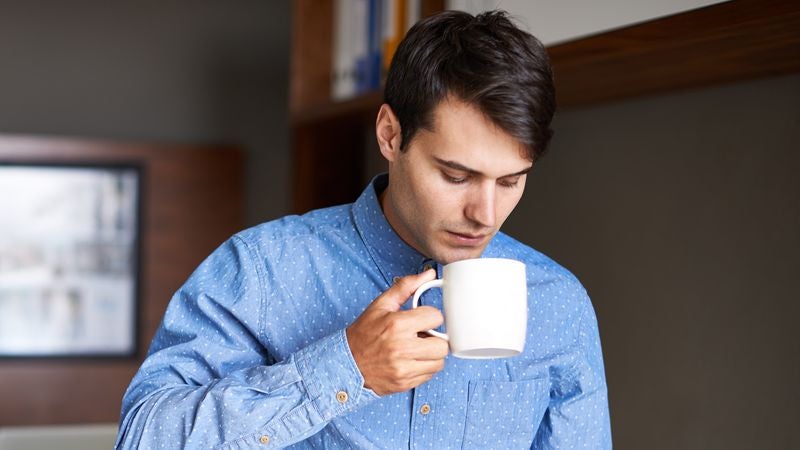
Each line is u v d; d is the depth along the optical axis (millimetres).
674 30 1463
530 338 1429
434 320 1154
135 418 1283
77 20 3848
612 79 1805
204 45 3938
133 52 3887
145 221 3805
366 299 1404
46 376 3742
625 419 2062
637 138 2025
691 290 1889
